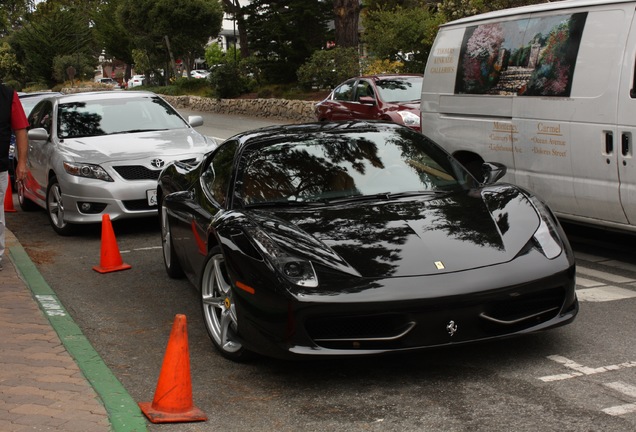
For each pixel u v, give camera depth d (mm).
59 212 9781
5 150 7285
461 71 8445
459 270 4395
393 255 4492
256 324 4469
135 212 9383
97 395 4266
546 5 7492
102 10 59906
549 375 4422
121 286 7176
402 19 24922
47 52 60344
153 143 9828
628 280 6520
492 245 4625
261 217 4980
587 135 6867
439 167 5809
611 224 6945
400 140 6043
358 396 4270
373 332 4332
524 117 7547
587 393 4141
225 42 81062
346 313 4227
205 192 6039
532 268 4488
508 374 4469
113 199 9297
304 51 32250
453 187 5598
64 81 58906
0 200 7406
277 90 31703
